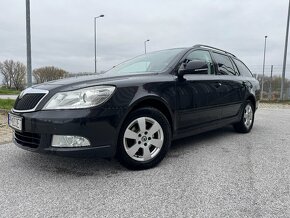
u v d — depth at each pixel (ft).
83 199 8.91
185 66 13.58
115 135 10.55
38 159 12.81
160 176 10.83
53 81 11.90
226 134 18.79
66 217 7.83
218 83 15.69
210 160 12.86
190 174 11.05
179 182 10.25
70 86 10.61
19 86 184.03
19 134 11.23
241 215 7.92
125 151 11.01
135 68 14.61
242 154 13.88
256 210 8.20
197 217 7.82
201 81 14.37
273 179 10.53
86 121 9.91
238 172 11.27
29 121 10.36
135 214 8.00
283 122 25.08
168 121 12.49
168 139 12.23
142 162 11.45
